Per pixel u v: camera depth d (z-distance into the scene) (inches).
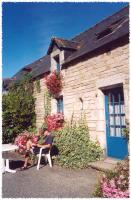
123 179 175.0
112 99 336.8
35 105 548.4
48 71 483.8
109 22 429.1
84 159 318.7
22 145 332.8
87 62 370.9
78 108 389.4
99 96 346.0
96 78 350.9
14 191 231.1
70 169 306.7
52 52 473.4
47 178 270.2
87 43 428.8
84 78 376.8
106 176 188.9
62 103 457.1
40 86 524.7
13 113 535.2
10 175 291.4
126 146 309.1
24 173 297.0
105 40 344.8
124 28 323.3
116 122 329.4
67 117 416.5
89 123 364.2
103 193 176.4
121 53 307.1
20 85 584.7
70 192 221.5
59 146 340.8
